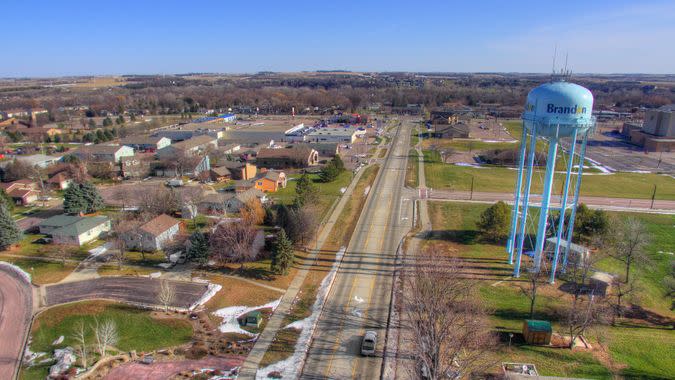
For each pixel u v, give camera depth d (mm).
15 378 39656
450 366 37688
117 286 55625
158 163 112812
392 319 47938
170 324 47250
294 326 46906
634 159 129875
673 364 39656
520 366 38844
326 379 38719
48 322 47938
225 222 72125
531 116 52062
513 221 60438
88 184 82125
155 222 68938
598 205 85812
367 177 109875
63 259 62344
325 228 75000
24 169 102312
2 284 56562
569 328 44562
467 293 49594
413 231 73562
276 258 57250
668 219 77688
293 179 109000
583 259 58000
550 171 53344
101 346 42344
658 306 51031
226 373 39625
